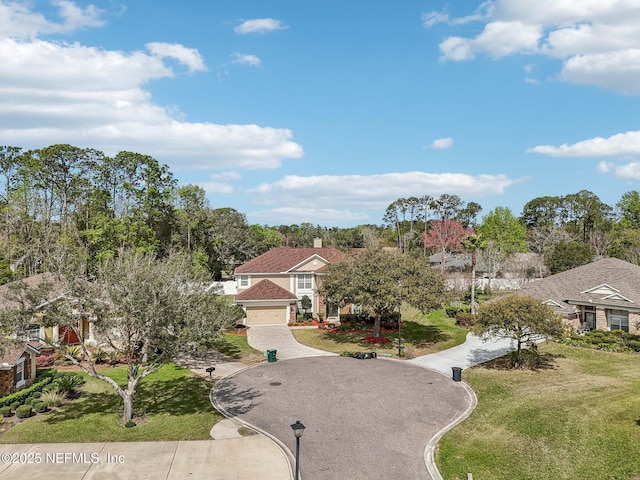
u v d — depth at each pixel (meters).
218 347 35.25
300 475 15.67
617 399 21.86
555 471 15.76
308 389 25.17
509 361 30.05
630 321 34.28
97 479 14.90
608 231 85.31
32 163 55.59
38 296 17.95
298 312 46.22
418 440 18.58
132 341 20.00
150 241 56.62
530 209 119.81
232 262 81.00
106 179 60.06
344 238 114.88
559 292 39.91
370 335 39.22
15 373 23.45
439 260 84.25
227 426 19.83
